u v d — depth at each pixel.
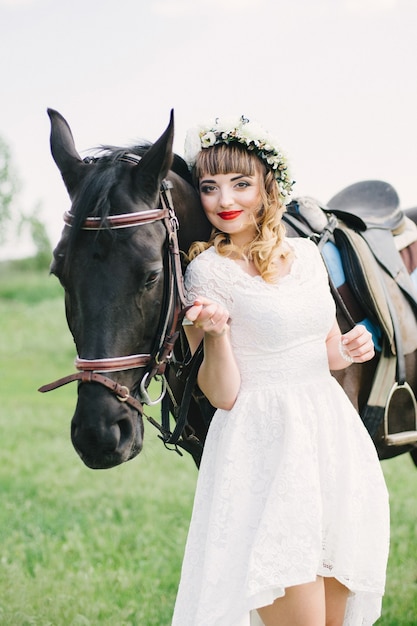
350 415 2.51
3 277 22.56
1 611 3.77
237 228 2.55
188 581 2.41
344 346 2.57
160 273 2.38
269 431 2.40
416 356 3.41
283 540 2.28
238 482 2.37
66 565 4.40
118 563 4.43
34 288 20.03
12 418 8.51
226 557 2.31
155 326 2.42
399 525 5.12
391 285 3.34
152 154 2.38
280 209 2.58
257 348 2.44
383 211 3.63
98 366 2.31
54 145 2.54
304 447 2.37
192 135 2.60
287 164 2.57
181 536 4.87
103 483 6.23
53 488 6.05
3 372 11.48
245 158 2.52
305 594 2.34
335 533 2.40
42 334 14.39
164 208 2.45
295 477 2.32
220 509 2.34
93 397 2.32
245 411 2.43
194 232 2.70
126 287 2.31
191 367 2.59
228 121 2.53
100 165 2.44
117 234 2.31
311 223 3.11
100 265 2.31
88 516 5.25
